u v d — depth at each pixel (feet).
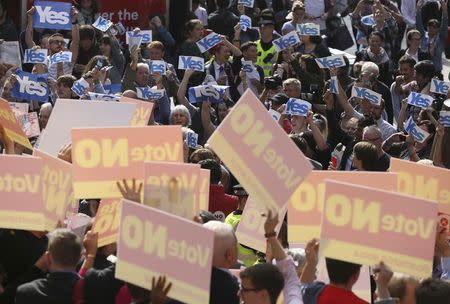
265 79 152.97
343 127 146.10
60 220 78.74
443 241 80.23
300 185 78.23
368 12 211.00
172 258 63.77
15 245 76.69
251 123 70.90
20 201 74.43
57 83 138.72
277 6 213.25
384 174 78.43
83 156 79.77
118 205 78.13
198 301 62.95
